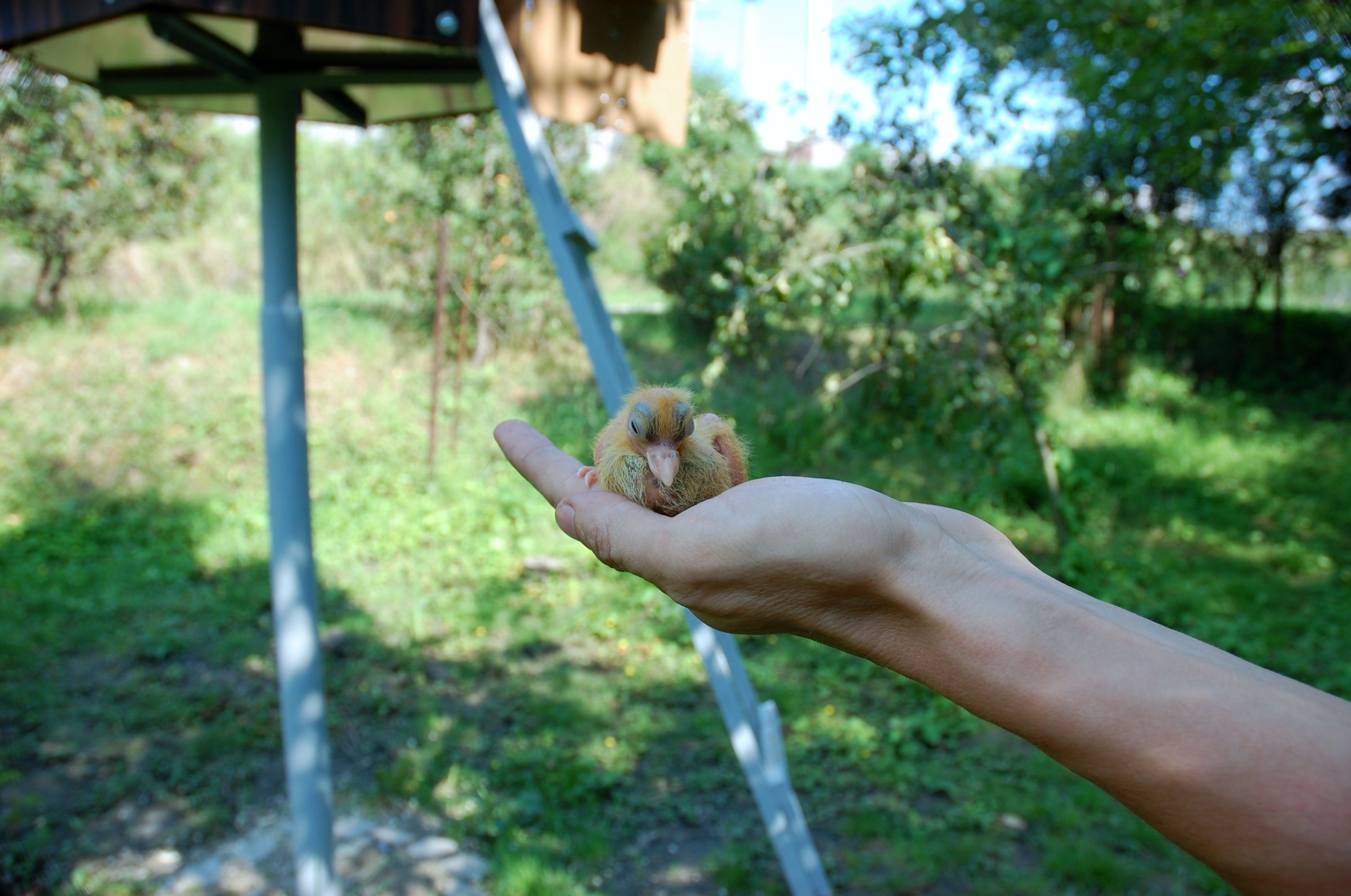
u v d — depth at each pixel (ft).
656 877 17.33
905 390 32.35
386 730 21.88
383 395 44.19
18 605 26.71
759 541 5.12
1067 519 31.73
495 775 20.16
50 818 18.63
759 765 15.05
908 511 5.44
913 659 5.18
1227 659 4.45
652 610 27.91
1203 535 34.24
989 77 28.04
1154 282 56.39
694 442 6.77
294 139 15.01
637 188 73.00
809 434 40.86
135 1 10.48
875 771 20.20
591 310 14.35
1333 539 33.96
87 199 47.88
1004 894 16.35
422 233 49.21
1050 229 29.53
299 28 12.30
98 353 46.47
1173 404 55.11
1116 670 4.40
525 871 16.97
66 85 42.91
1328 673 23.56
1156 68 31.04
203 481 36.29
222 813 18.89
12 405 40.86
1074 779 19.62
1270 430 50.57
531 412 43.32
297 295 15.15
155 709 22.34
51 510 32.96
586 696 23.38
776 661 25.03
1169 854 17.30
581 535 6.46
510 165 47.34
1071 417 49.42
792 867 15.19
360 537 32.27
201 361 46.68
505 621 27.20
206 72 15.25
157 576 28.86
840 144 28.25
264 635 26.17
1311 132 34.47
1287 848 3.77
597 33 15.47
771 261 31.99
